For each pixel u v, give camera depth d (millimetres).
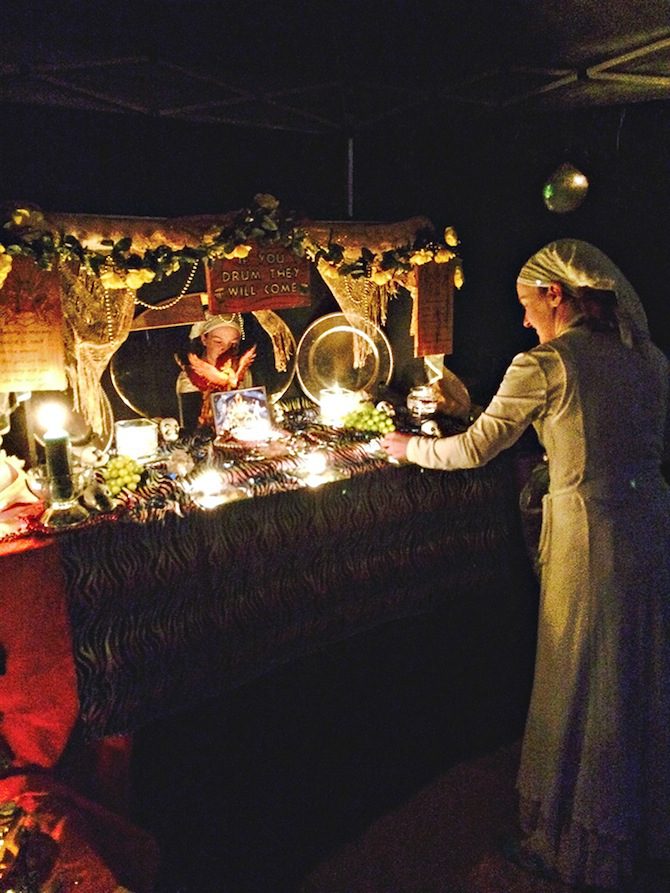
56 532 1933
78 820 1917
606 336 2041
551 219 2953
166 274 2230
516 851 2275
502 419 2137
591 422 1999
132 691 2090
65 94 2115
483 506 2727
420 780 2580
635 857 2143
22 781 1935
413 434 2689
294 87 2230
